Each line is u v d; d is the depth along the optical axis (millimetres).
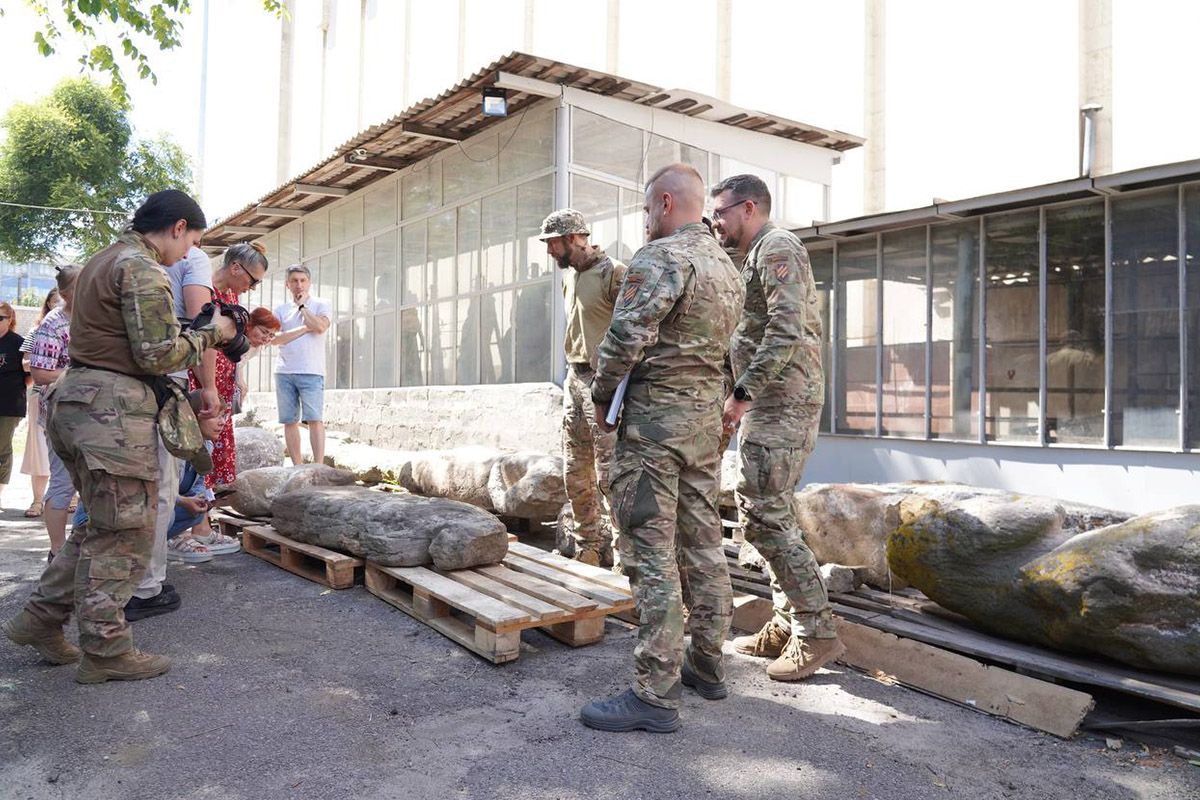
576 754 2703
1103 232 7648
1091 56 11617
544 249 8664
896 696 3270
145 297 3125
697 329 2945
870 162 14109
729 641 3924
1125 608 2994
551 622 3588
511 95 8555
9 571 4941
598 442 4562
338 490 5207
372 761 2643
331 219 12961
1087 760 2736
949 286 8750
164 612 4156
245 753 2684
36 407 7047
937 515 3660
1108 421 7594
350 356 12555
